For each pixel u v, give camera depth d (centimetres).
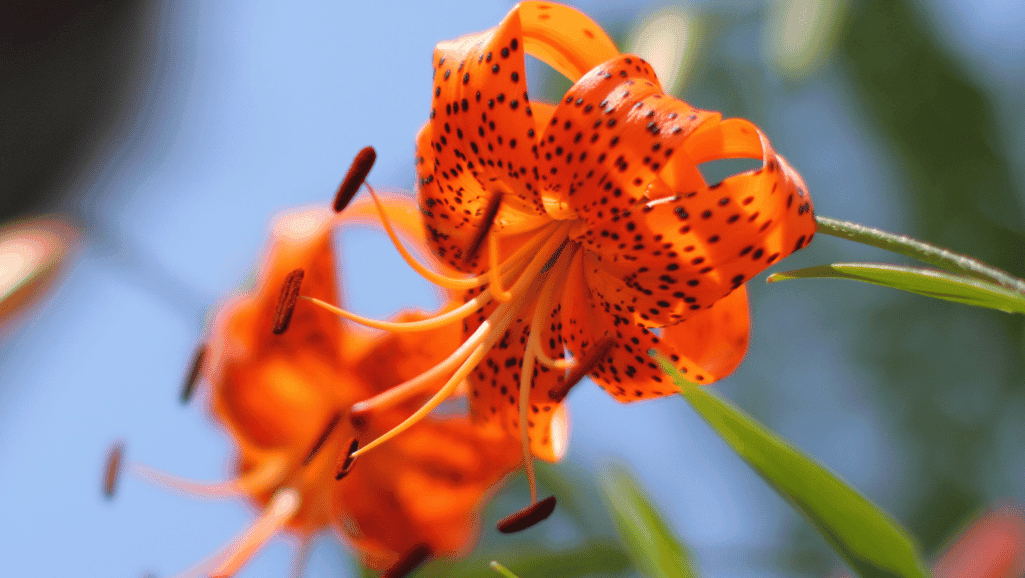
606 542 76
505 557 77
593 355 67
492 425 70
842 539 63
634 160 64
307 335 74
